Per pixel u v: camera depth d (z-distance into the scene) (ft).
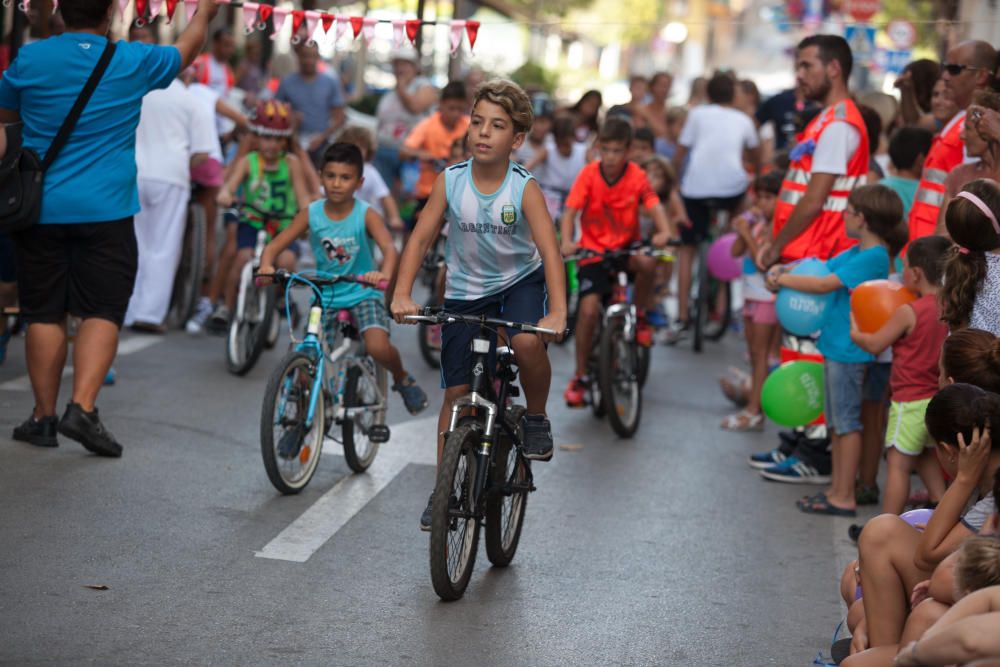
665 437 35.88
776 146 57.47
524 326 21.07
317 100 56.70
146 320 42.98
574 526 27.07
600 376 34.65
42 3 36.22
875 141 34.94
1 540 23.17
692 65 234.17
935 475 27.02
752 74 185.57
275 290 38.34
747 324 37.58
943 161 28.89
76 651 18.83
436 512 21.13
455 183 22.20
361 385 29.60
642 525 27.45
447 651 19.94
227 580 22.24
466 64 116.06
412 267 22.03
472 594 22.59
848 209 29.09
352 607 21.49
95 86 27.89
